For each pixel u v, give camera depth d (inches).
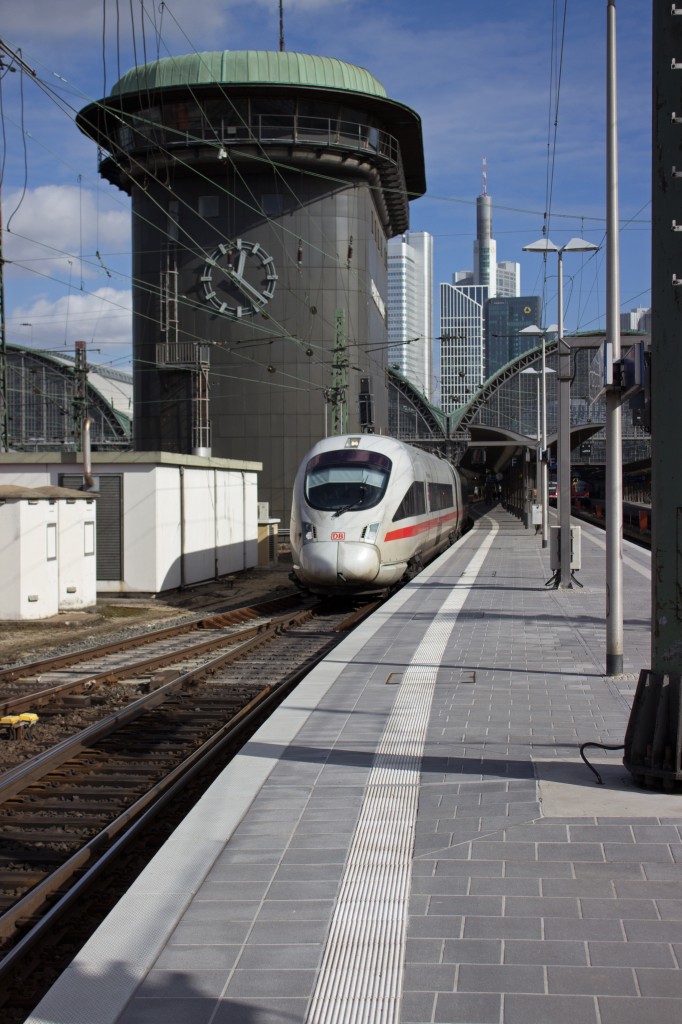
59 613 962.7
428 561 1331.2
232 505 1392.7
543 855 240.1
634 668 496.4
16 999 223.0
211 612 1008.2
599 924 202.7
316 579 944.3
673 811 268.7
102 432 3440.0
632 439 3587.6
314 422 2234.3
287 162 2166.6
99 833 322.7
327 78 2149.4
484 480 4736.7
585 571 1049.5
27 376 3314.5
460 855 243.0
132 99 2103.8
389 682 466.9
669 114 278.2
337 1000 177.3
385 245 2812.5
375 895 221.5
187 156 2126.0
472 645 575.8
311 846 253.4
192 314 2229.3
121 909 216.8
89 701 536.4
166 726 483.2
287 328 2225.6
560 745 344.2
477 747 344.2
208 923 210.1
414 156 2524.6
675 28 277.0
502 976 183.6
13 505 904.9
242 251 2208.4
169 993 181.3
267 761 332.2
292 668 657.6
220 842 257.3
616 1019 168.1
